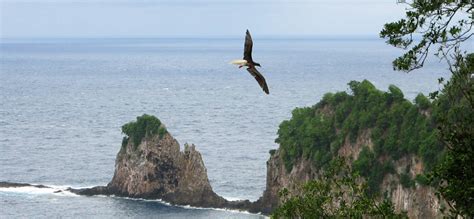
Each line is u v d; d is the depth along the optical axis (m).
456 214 37.00
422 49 34.78
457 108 37.47
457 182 36.38
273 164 192.50
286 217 53.00
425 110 161.12
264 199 193.00
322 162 178.00
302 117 194.75
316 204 51.78
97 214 194.25
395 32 34.81
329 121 183.88
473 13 34.00
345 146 175.38
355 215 47.16
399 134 161.62
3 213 195.38
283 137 192.75
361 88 180.25
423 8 34.06
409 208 151.50
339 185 51.69
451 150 37.50
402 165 157.88
